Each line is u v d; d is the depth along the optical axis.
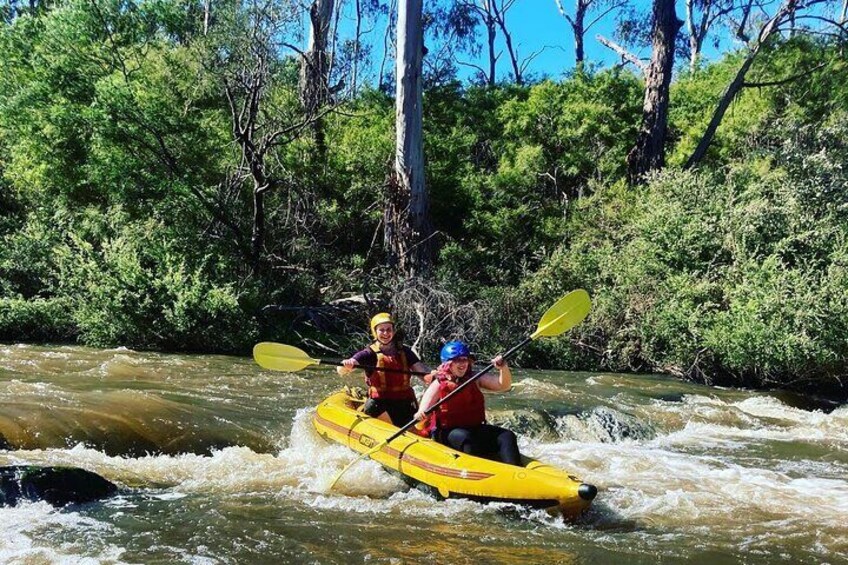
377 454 6.39
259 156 14.91
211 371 10.84
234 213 15.78
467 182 19.61
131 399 7.56
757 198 14.89
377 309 15.00
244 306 14.20
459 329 14.58
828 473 7.35
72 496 5.29
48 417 6.65
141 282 12.88
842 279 12.81
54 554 4.41
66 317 13.29
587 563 4.62
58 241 14.53
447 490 5.73
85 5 15.88
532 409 8.94
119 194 14.99
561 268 15.55
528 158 19.66
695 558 4.78
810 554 4.95
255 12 15.57
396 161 16.91
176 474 6.12
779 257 13.91
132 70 16.30
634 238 15.91
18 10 19.69
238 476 6.17
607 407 9.34
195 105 17.38
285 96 18.41
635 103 22.02
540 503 5.37
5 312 12.81
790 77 20.86
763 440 8.98
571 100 21.69
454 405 6.16
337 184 18.72
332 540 4.82
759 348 12.69
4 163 16.98
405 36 16.66
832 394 13.22
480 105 22.84
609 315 14.68
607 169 20.02
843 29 20.00
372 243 17.44
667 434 9.16
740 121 20.77
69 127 15.03
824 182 15.62
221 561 4.41
